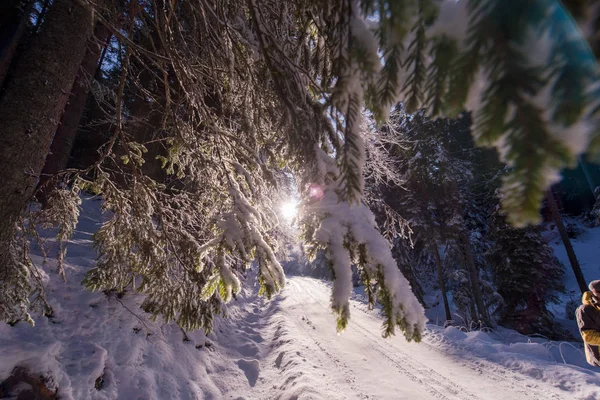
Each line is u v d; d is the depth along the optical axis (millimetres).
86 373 2877
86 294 3830
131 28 2385
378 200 4930
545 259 10930
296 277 23297
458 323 11320
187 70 2508
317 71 2137
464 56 321
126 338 3668
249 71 2277
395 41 454
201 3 2162
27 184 2631
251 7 1724
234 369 4848
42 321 3107
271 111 2363
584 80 245
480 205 13570
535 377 4816
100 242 3008
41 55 2736
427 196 11812
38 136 2672
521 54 272
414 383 4625
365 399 4016
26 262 2779
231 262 2648
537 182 247
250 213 1905
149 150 6266
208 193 2896
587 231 20984
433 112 371
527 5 270
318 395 3738
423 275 15234
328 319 8609
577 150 243
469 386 4566
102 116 7109
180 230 3125
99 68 8250
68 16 2912
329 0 1114
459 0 367
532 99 263
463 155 11070
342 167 833
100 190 2785
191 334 4812
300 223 1495
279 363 5191
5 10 7176
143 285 3082
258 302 10555
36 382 2395
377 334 7172
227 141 2467
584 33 253
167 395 3473
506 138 273
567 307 13164
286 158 1889
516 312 11055
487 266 12695
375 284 1324
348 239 1299
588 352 3057
